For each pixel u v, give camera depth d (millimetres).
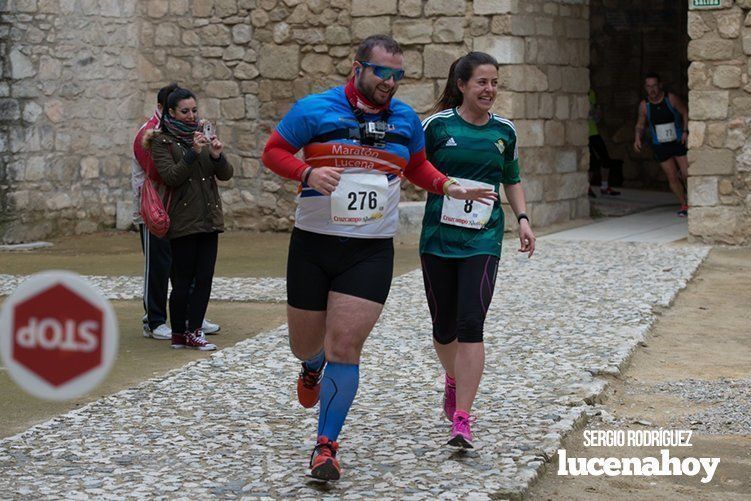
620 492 4789
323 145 4758
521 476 4758
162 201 7777
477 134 5355
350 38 15094
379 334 8164
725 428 5832
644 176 20734
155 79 16188
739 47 13141
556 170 15484
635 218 16328
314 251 4816
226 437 5473
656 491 4812
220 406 6129
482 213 5293
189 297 7969
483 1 14211
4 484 4641
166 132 7727
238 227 16062
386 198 4801
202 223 7723
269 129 15719
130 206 16000
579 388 6426
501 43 14156
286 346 7797
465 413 5082
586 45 16234
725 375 7020
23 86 14742
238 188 16016
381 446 5293
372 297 4746
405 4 14664
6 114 14602
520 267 11445
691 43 13336
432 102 14578
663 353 7684
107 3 15672
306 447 5289
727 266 11828
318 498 4461
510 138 5488
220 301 9953
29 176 14883
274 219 15859
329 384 4723
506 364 7113
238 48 15766
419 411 5992
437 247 5340
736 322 8789
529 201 14766
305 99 4820
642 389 6691
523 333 8094
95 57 15586
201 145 7566
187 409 6059
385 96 4793
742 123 13188
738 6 13086
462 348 5145
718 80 13258
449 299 5418
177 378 6816
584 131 16297
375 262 4797
